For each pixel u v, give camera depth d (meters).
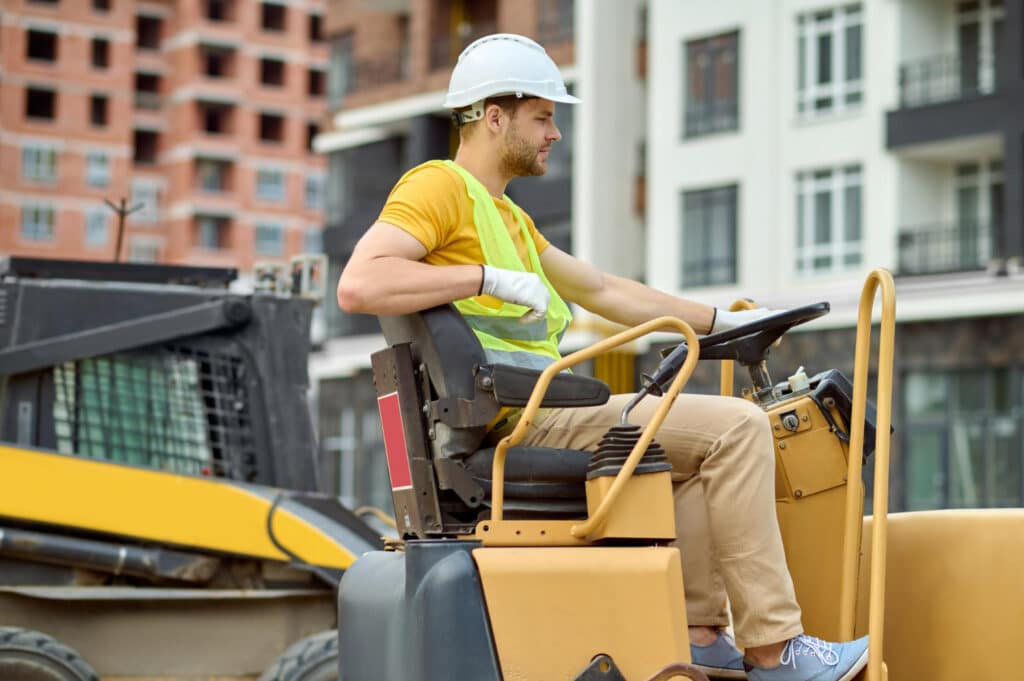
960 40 32.03
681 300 5.43
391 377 4.86
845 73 32.97
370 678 4.79
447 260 4.83
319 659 8.12
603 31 37.75
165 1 96.06
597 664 4.39
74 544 8.52
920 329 30.83
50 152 91.38
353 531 8.87
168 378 9.04
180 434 9.02
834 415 5.01
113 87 93.38
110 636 8.55
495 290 4.66
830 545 4.96
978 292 30.08
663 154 35.47
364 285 4.62
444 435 4.68
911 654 4.94
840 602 4.83
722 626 5.05
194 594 8.57
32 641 7.93
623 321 5.43
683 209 35.12
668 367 4.82
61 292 8.91
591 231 37.16
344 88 48.84
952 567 4.91
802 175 33.41
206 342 9.11
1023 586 4.76
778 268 33.53
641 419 4.83
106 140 92.94
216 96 94.06
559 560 4.45
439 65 44.81
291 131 96.12
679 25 35.38
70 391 8.89
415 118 44.78
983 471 29.81
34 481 8.54
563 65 39.03
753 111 34.06
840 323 31.81
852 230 32.56
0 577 8.55
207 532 8.71
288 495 8.84
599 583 4.45
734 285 34.09
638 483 4.55
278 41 96.06
